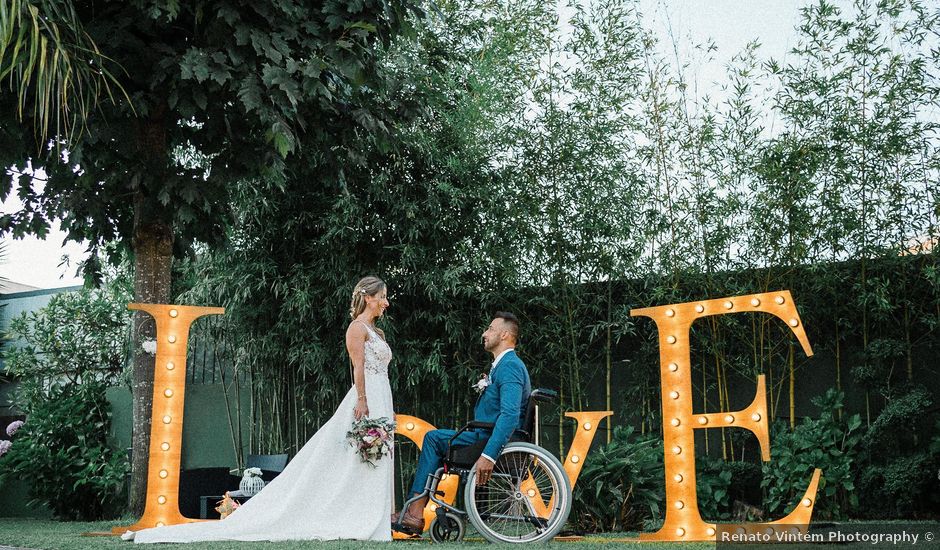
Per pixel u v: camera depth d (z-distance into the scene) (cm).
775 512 530
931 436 537
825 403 538
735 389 591
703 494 524
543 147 596
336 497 402
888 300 528
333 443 410
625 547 354
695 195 579
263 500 402
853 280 555
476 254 612
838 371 561
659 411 597
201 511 552
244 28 477
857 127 550
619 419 610
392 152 607
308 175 606
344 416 414
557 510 377
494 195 608
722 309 399
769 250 565
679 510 389
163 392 434
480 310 630
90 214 529
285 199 639
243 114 529
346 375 643
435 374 622
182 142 585
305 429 667
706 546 364
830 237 545
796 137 560
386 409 420
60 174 538
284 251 650
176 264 704
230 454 703
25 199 570
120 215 601
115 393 721
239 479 594
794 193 545
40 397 720
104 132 489
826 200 550
